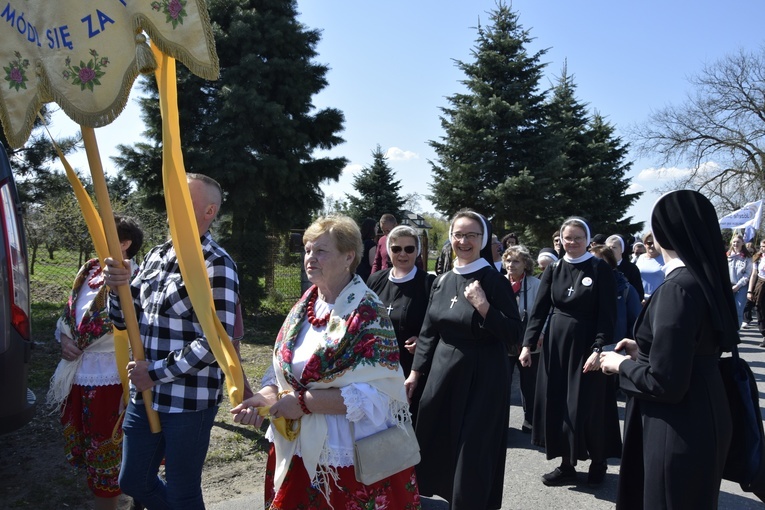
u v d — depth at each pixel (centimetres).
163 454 298
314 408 235
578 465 503
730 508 425
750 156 3069
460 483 347
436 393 366
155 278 293
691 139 3131
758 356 1020
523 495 440
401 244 436
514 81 2288
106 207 261
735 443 291
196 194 288
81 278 360
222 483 436
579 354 455
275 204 1296
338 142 1323
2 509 377
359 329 237
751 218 1497
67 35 234
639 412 297
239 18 1196
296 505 244
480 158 2252
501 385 361
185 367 267
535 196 2186
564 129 2497
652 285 826
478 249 382
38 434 496
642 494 300
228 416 561
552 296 481
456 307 369
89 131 251
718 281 273
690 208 278
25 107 240
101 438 340
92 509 385
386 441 237
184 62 224
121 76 227
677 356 261
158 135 1241
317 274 246
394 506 246
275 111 1158
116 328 312
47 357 736
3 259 372
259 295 1122
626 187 3006
